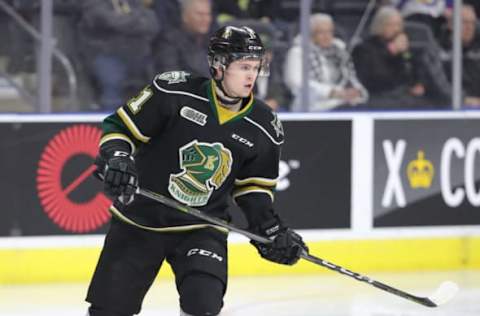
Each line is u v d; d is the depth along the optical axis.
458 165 20.38
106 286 10.31
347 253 19.75
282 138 10.78
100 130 18.25
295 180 19.36
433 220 20.27
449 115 20.25
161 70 19.30
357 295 17.67
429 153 20.19
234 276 19.14
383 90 20.73
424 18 20.81
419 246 20.22
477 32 21.27
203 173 10.46
